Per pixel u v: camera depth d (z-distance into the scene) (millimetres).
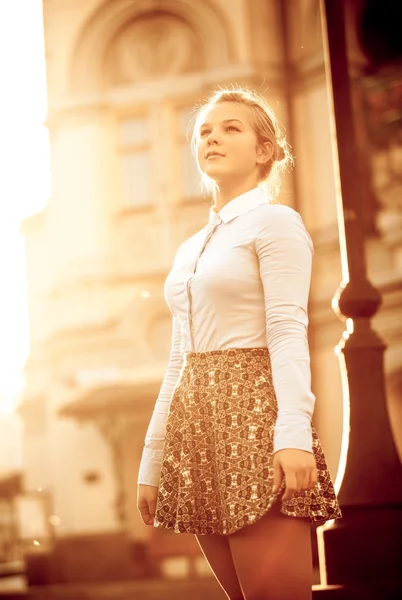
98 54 20719
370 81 16500
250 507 2090
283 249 2186
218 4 19359
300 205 17578
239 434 2145
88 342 20188
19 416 23078
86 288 20234
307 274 2211
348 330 3824
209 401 2199
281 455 2047
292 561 2105
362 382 3709
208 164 2359
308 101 17859
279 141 2467
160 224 20016
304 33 18156
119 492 19062
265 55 18531
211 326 2229
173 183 20016
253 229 2238
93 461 19453
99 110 20578
